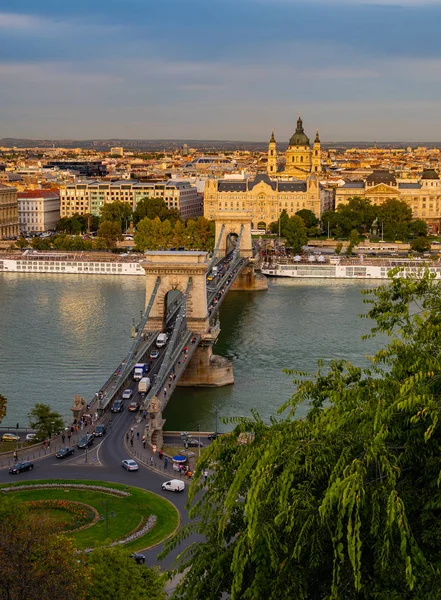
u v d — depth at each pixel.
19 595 108.81
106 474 185.62
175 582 138.88
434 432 76.19
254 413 106.19
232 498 78.88
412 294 100.75
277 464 77.94
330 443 77.50
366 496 72.81
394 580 71.38
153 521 160.62
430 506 72.69
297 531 76.12
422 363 83.62
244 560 74.19
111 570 121.06
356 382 92.38
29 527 121.25
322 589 75.94
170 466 191.50
